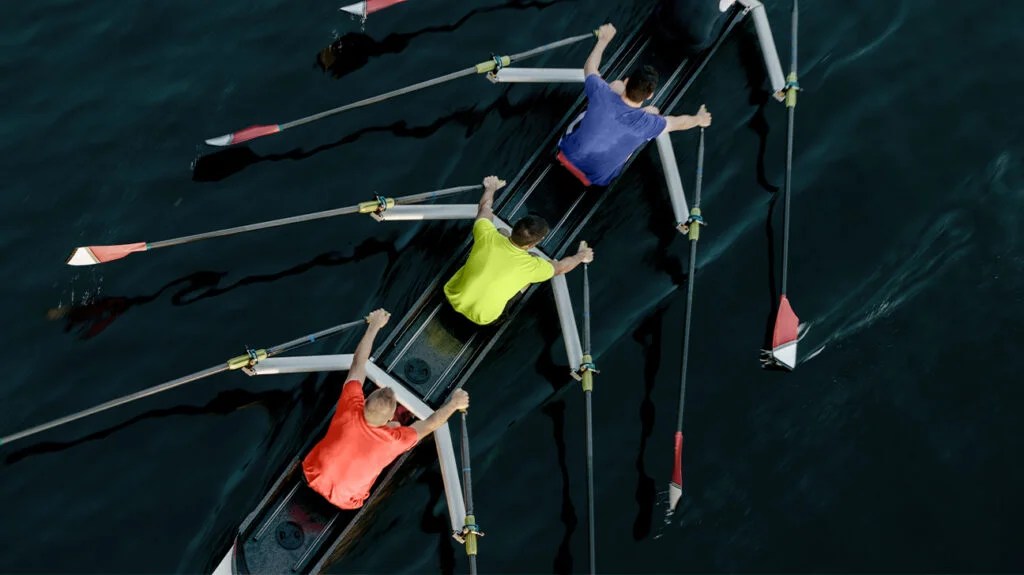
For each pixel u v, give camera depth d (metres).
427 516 8.38
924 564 8.35
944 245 9.62
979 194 9.84
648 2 10.71
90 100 10.28
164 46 10.62
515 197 9.41
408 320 8.80
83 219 9.62
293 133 10.04
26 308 9.16
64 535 8.27
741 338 9.22
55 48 10.60
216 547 8.23
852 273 9.52
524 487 8.57
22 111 10.22
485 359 8.96
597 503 8.54
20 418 8.70
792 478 8.66
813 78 10.45
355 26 10.66
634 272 9.45
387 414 6.98
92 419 8.66
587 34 10.00
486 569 8.25
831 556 8.38
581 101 9.98
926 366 9.09
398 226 9.52
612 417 8.88
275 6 10.81
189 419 8.71
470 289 8.27
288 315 9.15
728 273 9.50
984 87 10.45
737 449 8.77
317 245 9.45
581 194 9.44
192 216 9.63
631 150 8.91
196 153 9.95
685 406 8.94
